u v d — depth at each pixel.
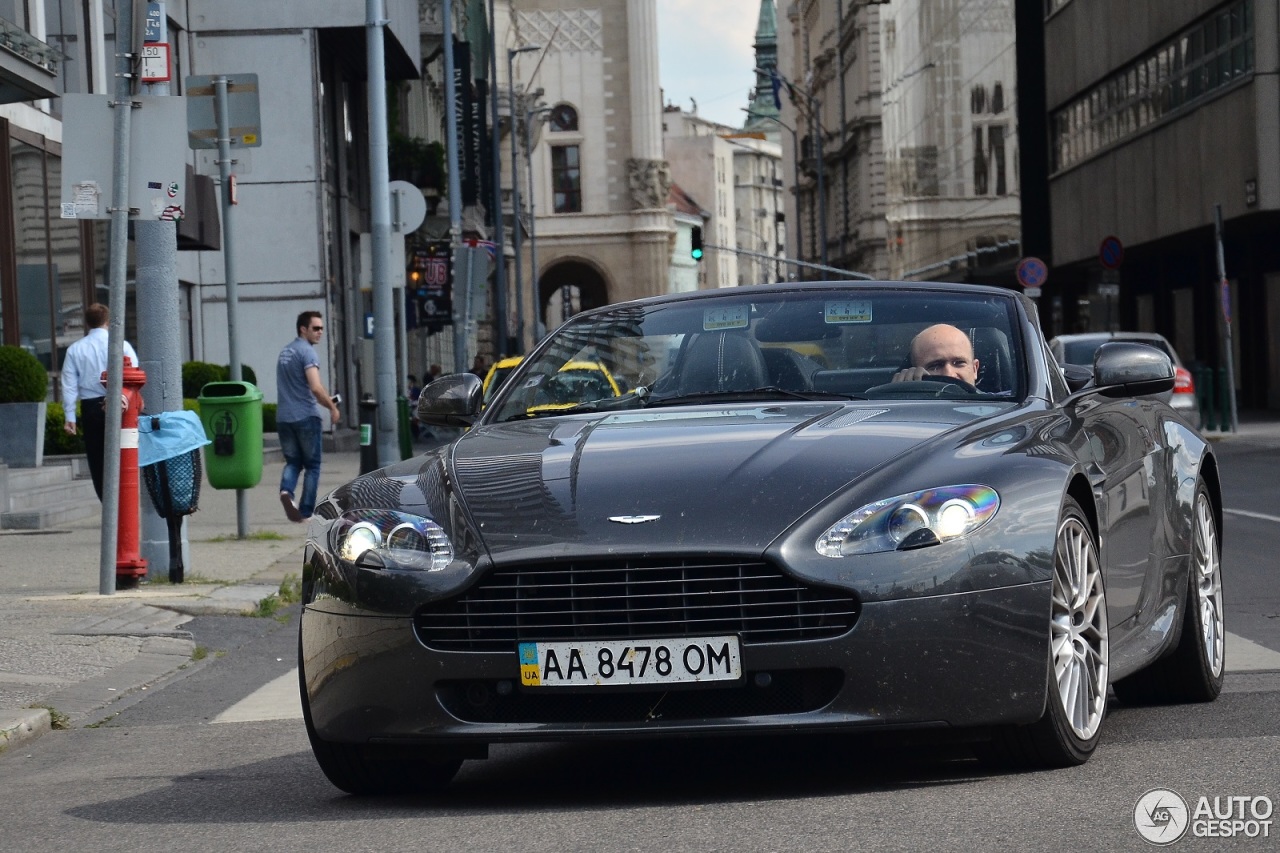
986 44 83.62
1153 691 9.98
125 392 17.67
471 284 41.12
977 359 9.40
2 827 7.97
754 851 6.45
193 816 7.98
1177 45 53.75
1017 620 7.34
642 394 9.59
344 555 7.79
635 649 7.29
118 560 17.73
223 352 51.94
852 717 7.20
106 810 8.28
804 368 9.49
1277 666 11.36
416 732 7.54
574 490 7.75
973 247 88.00
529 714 7.50
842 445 7.94
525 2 167.25
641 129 166.75
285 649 14.67
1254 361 55.88
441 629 7.52
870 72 129.00
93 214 16.84
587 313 10.70
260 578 18.80
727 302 10.21
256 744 10.21
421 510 7.89
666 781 8.18
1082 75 64.81
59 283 37.84
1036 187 75.81
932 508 7.38
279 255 52.22
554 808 7.61
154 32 17.03
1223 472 31.92
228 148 26.52
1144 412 10.12
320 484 36.53
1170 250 61.47
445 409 10.04
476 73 97.25
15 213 35.47
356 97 62.91
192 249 43.78
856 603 7.20
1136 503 9.11
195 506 18.62
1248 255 55.84
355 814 7.79
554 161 168.00
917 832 6.64
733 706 7.35
